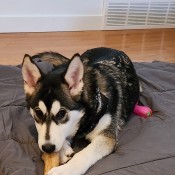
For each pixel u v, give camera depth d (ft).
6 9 11.60
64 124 4.59
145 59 10.56
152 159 4.83
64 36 12.00
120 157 4.89
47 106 4.47
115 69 6.06
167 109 6.24
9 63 9.59
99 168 4.66
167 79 7.45
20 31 12.07
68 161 4.73
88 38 11.98
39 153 5.07
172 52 11.27
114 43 11.69
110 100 5.40
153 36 12.57
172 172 4.70
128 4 12.53
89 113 4.92
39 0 11.74
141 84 7.21
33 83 4.80
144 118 6.04
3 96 6.38
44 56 7.36
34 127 5.64
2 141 5.22
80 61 4.59
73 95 4.65
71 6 12.16
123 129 5.74
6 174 4.63
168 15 13.20
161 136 5.35
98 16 12.55
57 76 4.73
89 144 5.05
